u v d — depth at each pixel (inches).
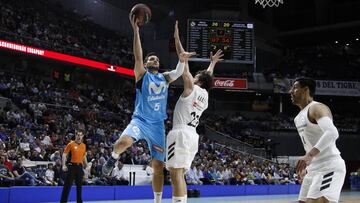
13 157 428.8
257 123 1015.0
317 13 1270.9
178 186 170.6
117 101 853.8
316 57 1263.5
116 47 968.3
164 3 1113.4
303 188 144.3
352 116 1138.7
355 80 1054.4
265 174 711.1
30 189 388.2
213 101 1088.8
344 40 1334.9
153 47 1079.6
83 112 689.0
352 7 1268.5
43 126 568.4
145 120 177.8
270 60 1205.1
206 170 597.9
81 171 317.7
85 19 965.8
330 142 128.1
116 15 1096.2
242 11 1123.9
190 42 754.8
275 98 1123.9
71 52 770.2
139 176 549.0
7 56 759.7
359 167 1017.5
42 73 816.3
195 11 1093.8
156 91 179.0
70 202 408.8
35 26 790.5
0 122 543.5
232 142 877.8
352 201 519.8
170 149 173.8
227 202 466.6
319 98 1117.1
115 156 167.0
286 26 1357.0
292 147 1002.1
